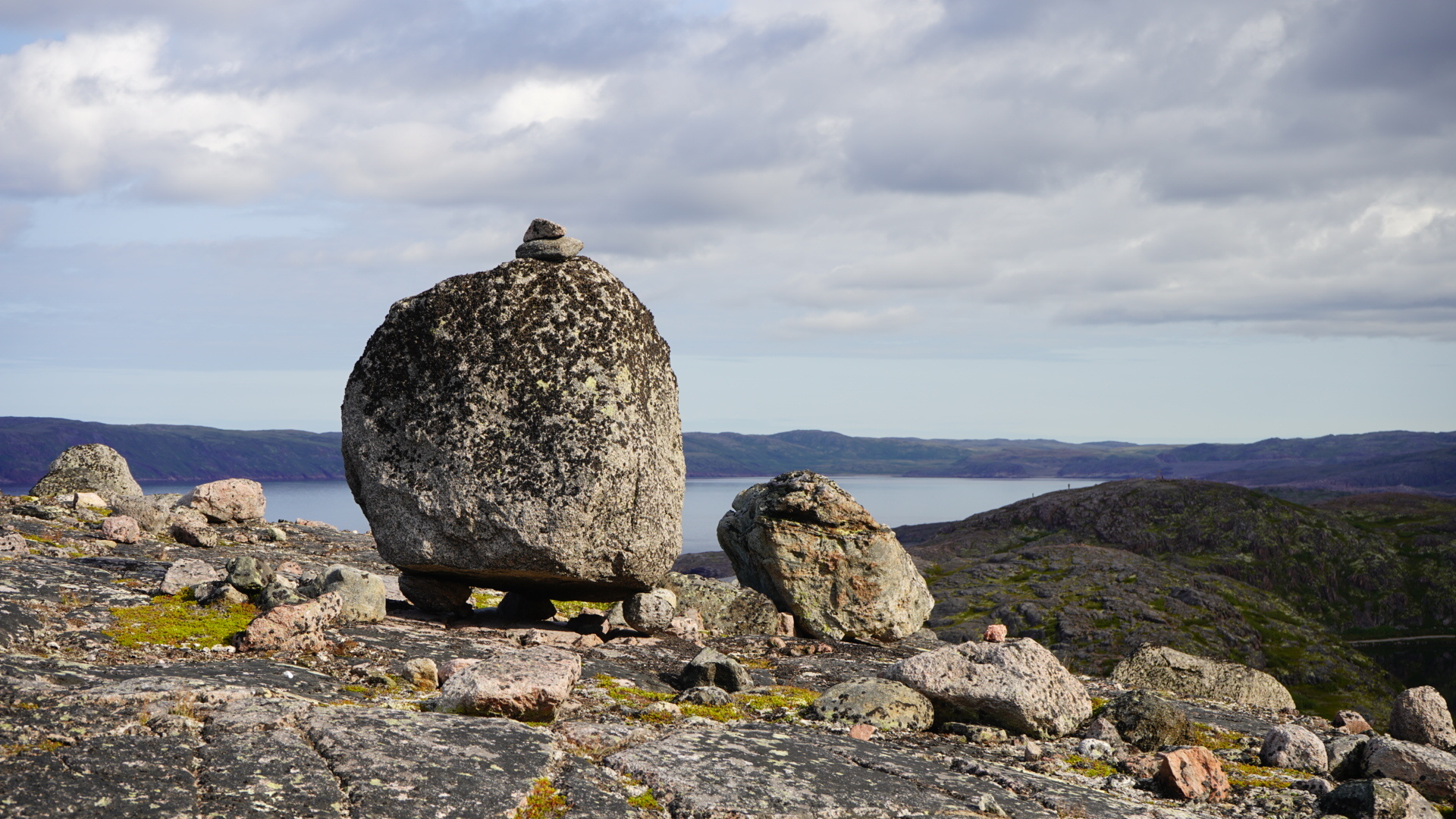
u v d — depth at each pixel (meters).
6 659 7.86
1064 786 8.09
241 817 5.45
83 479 22.95
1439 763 9.05
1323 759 9.71
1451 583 111.50
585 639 12.81
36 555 14.18
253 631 10.06
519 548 12.17
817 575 17.30
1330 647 90.25
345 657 10.20
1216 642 84.94
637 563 12.66
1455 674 94.44
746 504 19.19
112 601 11.22
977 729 9.91
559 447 12.26
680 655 12.73
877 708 9.91
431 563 12.59
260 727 6.89
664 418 13.29
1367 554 119.00
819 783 7.14
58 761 5.83
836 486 17.91
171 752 6.24
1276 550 119.94
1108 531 125.62
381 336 13.05
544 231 13.25
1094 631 83.81
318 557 19.03
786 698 10.85
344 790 5.97
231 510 21.73
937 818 6.74
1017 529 131.12
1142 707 10.51
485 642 11.82
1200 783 8.47
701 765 7.26
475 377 12.52
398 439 12.76
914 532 143.62
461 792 6.18
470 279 12.92
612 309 12.85
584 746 7.62
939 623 87.06
